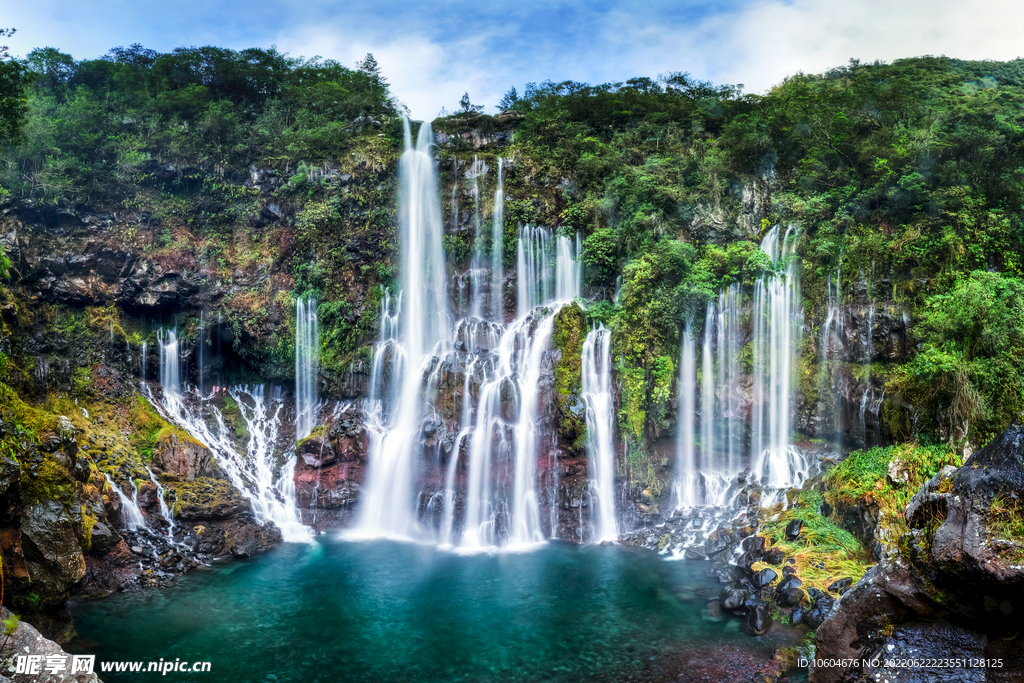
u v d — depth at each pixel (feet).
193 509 84.53
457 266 122.11
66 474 61.77
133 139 120.47
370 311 117.08
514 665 57.26
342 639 61.82
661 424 96.12
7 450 55.88
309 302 116.78
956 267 92.53
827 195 111.96
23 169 106.11
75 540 60.44
